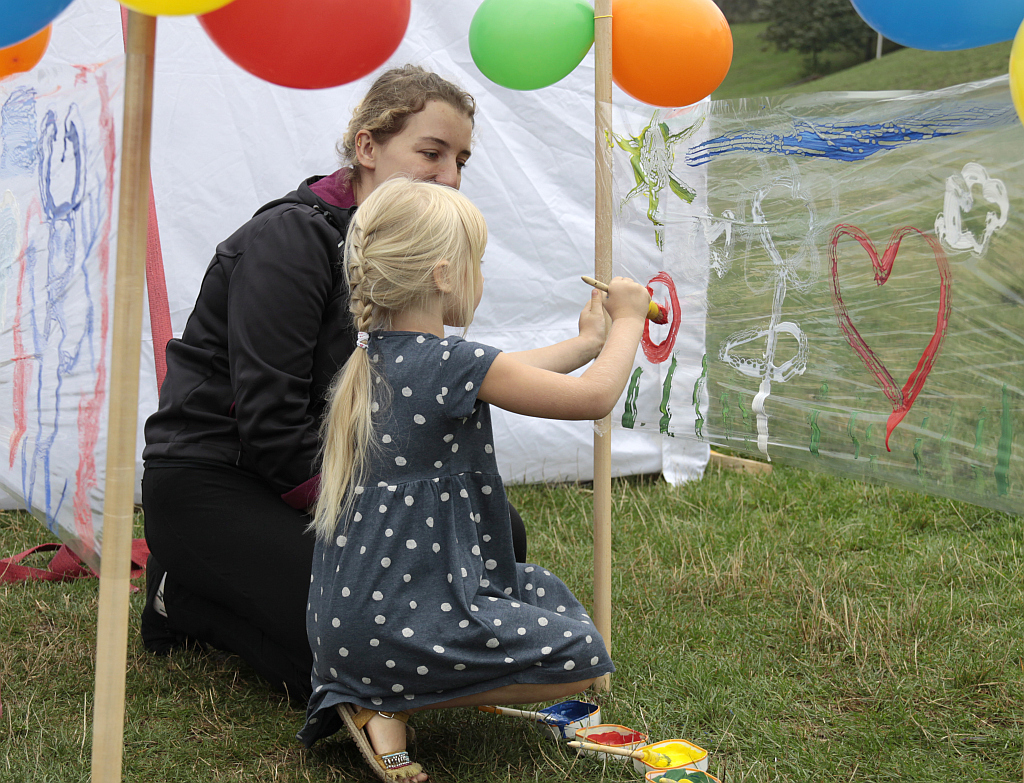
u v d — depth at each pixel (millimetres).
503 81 1845
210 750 1613
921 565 2398
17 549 2607
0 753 1574
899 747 1607
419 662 1423
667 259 2031
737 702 1747
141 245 1175
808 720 1692
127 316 1173
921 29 1502
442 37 3057
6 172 1690
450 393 1429
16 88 1605
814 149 1723
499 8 1779
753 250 1859
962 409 1492
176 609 1893
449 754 1589
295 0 1404
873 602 2186
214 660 1949
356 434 1459
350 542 1451
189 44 2895
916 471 1584
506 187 3143
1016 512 1416
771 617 2125
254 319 1695
